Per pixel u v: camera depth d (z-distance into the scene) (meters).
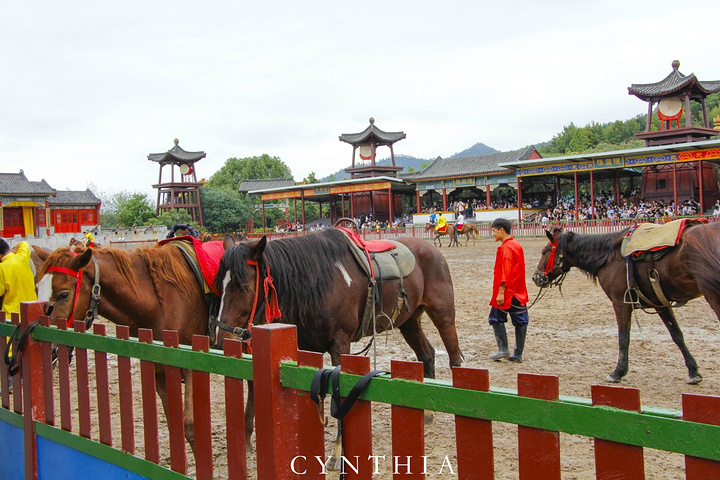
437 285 6.25
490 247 31.47
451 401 2.03
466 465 2.03
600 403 1.73
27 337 3.92
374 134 54.88
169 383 3.02
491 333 10.09
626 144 88.62
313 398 2.35
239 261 4.41
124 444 3.25
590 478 4.21
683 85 37.09
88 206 59.81
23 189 52.75
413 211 57.16
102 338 3.35
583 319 10.92
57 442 3.72
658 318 10.51
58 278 4.42
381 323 5.65
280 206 73.56
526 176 42.00
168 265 5.14
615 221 33.66
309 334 5.09
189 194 63.00
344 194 55.28
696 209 34.09
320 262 5.03
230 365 2.65
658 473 4.29
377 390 2.22
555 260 7.67
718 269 5.69
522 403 1.86
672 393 6.21
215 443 5.28
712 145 32.66
